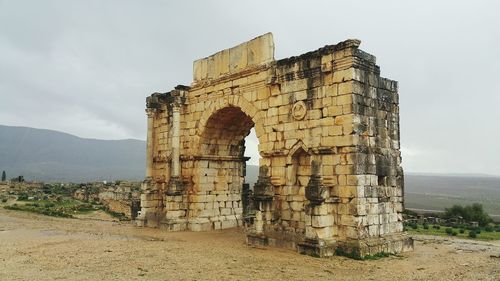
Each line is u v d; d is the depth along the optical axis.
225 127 31.66
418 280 16.59
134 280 15.63
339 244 21.11
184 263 18.97
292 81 24.31
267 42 26.27
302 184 23.77
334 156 21.84
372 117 22.28
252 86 26.89
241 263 19.23
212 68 30.50
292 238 23.34
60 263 18.52
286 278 16.48
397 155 23.77
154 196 34.09
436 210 110.88
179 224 31.14
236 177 33.97
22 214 43.19
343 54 21.86
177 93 31.89
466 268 19.11
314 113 23.00
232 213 33.34
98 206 57.31
